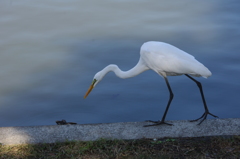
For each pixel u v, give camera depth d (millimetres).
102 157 4094
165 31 8406
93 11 9492
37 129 4703
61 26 8688
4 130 4684
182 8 9633
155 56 5059
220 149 4195
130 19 9016
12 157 4094
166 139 4461
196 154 4113
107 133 4609
